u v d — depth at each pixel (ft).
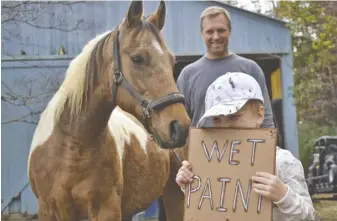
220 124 6.30
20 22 25.29
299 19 30.83
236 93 5.98
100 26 25.71
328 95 41.57
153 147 11.54
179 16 25.76
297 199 5.58
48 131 9.44
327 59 34.45
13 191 25.21
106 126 9.34
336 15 33.27
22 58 25.12
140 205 11.51
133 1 8.51
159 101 8.05
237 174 5.77
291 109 25.55
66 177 9.13
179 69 30.91
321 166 28.12
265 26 25.59
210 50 11.19
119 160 9.79
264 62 30.04
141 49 8.32
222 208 5.76
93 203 9.33
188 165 5.98
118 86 8.63
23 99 24.17
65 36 25.55
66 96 9.16
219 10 11.05
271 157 5.67
